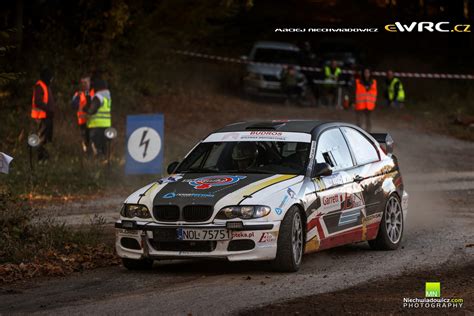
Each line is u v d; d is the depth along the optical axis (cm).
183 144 6456
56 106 6512
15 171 4891
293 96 8400
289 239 2322
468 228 3294
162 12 8175
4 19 6769
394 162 3000
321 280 2245
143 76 7962
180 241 2316
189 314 1852
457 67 10206
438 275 2317
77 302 2014
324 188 2523
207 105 7831
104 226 3375
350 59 9262
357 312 1856
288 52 8819
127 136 4153
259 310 1877
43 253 2641
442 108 8750
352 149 2789
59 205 4047
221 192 2347
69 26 7600
